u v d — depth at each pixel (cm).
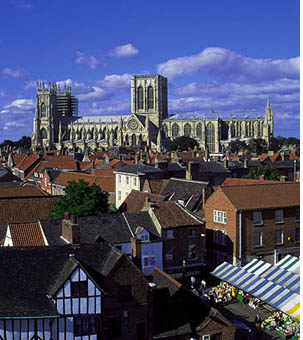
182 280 7188
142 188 10919
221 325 5138
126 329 4772
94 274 4719
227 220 8062
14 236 6394
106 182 12131
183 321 5094
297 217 8369
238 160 17000
